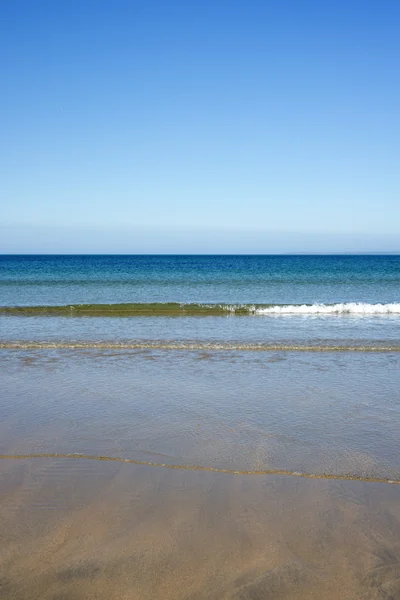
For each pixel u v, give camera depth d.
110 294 25.77
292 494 4.04
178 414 6.18
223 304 19.27
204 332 13.00
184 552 3.21
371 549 3.25
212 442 5.23
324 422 5.90
